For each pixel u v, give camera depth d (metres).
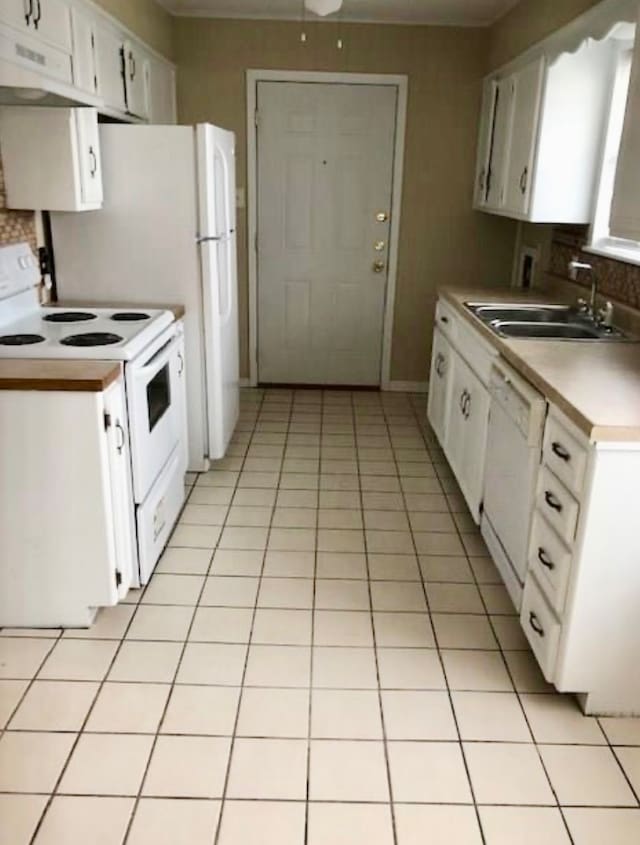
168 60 4.28
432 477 3.63
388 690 2.10
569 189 3.29
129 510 2.43
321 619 2.43
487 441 2.78
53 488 2.20
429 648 2.29
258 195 4.74
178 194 3.15
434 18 4.31
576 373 2.19
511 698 2.08
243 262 4.87
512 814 1.70
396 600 2.55
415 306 4.97
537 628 2.12
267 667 2.18
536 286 4.16
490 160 4.20
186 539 2.94
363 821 1.67
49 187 2.77
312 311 5.00
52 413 2.13
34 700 2.02
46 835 1.62
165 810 1.68
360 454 3.92
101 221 3.19
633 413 1.81
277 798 1.72
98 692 2.06
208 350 3.38
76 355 2.33
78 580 2.30
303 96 4.55
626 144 2.30
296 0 4.02
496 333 2.76
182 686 2.09
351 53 4.47
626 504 1.79
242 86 4.53
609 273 3.09
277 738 1.91
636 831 1.66
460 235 4.81
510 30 3.99
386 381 5.12
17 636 2.31
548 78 3.14
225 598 2.54
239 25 4.42
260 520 3.12
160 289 3.28
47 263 3.21
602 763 1.85
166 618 2.41
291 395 4.98
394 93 4.55
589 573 1.86
